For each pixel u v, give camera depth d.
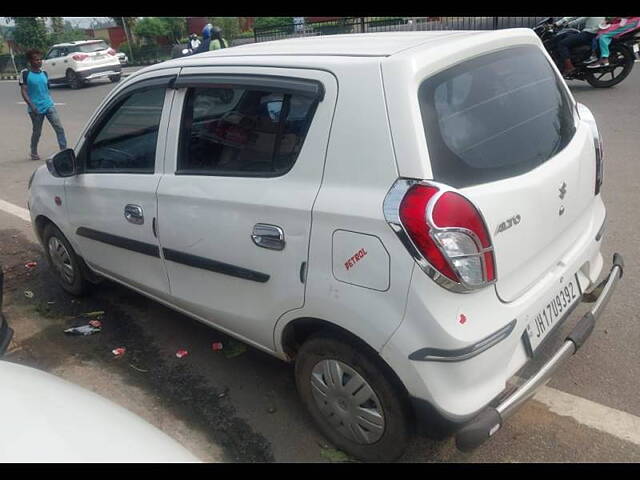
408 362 2.30
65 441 1.81
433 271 2.18
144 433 1.95
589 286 3.07
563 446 2.80
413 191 2.20
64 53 20.77
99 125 3.69
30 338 4.14
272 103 2.70
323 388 2.77
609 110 8.78
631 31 9.81
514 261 2.41
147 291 3.71
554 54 10.43
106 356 3.85
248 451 2.94
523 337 2.50
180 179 3.13
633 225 4.97
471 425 2.28
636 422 2.90
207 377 3.54
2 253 5.69
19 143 11.35
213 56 3.15
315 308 2.56
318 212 2.45
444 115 2.34
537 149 2.63
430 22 18.55
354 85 2.40
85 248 4.09
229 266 2.93
